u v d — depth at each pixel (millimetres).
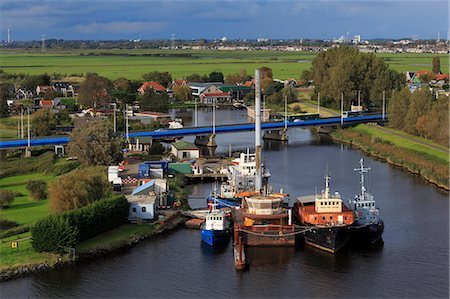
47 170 195375
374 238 134750
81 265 122625
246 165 171875
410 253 130125
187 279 118438
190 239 137750
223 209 152875
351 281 117812
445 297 111188
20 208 152000
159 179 170125
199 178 193250
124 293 112562
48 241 123438
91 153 197625
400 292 113375
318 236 131750
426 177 191625
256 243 134375
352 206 144875
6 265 119188
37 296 110500
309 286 116125
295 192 174125
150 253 129625
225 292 113750
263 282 117562
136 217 145750
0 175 189375
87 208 134000
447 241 136375
